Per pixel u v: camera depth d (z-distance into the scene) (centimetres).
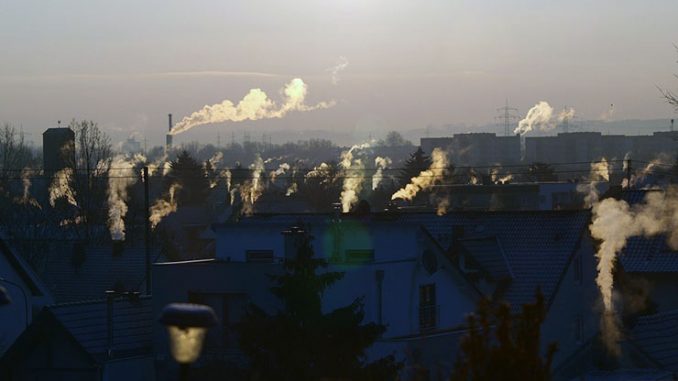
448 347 10406
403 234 10812
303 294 8269
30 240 17375
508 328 3497
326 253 11050
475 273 11831
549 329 11744
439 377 6262
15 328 12081
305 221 11738
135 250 17400
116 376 9719
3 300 3600
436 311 10794
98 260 17238
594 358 11506
